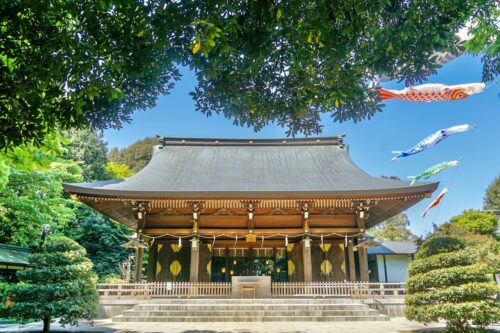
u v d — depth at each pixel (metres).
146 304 16.86
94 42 6.79
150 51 7.27
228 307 16.42
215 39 6.53
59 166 24.41
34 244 25.55
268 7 6.31
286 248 22.52
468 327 10.89
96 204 21.16
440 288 11.05
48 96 6.70
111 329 13.27
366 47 7.39
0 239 27.31
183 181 21.73
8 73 6.30
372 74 7.87
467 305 10.26
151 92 8.73
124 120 8.86
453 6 6.66
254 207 20.92
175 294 18.38
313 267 21.81
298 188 20.17
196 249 20.53
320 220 21.55
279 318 15.62
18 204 20.84
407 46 7.03
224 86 8.77
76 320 12.28
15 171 19.77
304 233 20.77
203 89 8.91
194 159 25.89
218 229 21.14
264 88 8.80
